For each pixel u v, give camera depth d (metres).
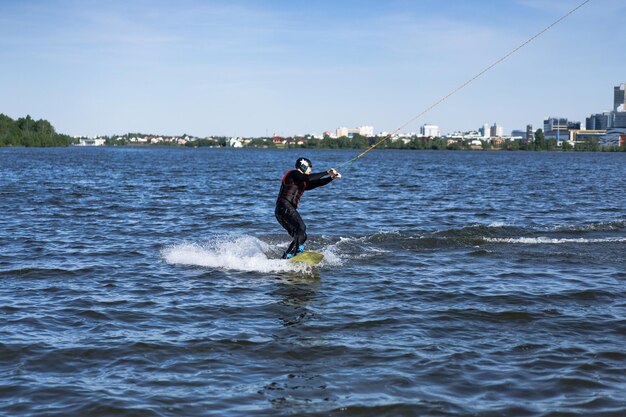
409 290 11.52
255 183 45.06
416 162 109.00
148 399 6.70
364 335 8.85
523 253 15.30
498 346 8.37
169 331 9.00
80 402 6.60
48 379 7.22
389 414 6.36
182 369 7.56
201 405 6.56
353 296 11.09
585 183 47.00
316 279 12.48
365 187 40.75
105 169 66.62
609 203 29.77
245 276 12.75
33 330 8.97
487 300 10.76
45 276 12.58
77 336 8.73
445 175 59.59
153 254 15.14
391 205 28.11
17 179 46.22
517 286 11.80
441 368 7.56
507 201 30.61
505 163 105.69
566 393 6.85
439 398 6.72
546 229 19.23
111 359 7.87
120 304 10.46
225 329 9.10
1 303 10.41
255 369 7.57
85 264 13.82
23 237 17.62
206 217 23.12
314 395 6.82
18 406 6.51
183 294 11.20
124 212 24.59
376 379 7.24
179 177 52.59
